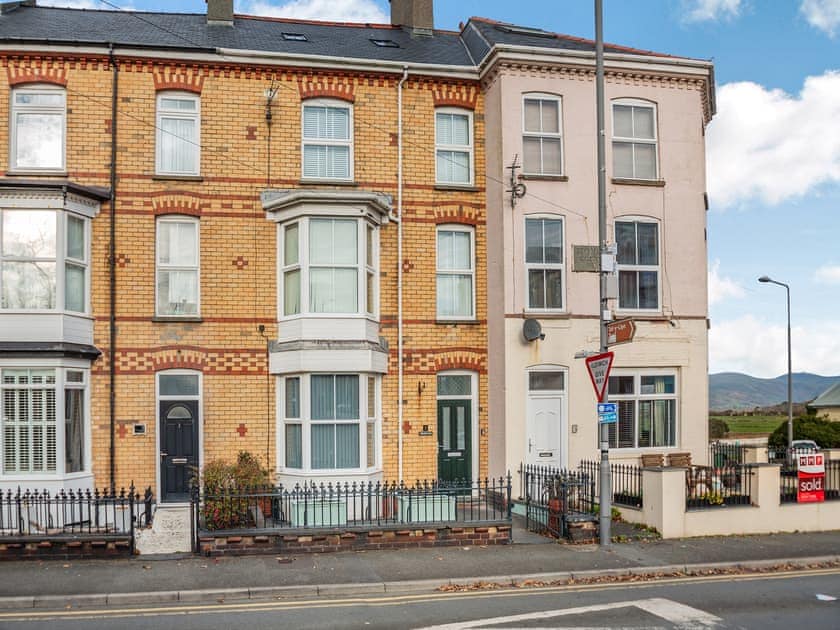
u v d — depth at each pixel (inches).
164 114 672.4
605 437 530.9
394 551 507.5
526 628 356.8
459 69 714.8
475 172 724.0
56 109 653.3
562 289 695.1
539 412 682.2
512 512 646.5
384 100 708.0
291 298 660.7
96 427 634.2
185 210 662.5
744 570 479.2
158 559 483.2
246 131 679.7
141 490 638.5
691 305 719.7
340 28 842.8
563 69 702.5
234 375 658.8
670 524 555.2
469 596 418.3
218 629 357.4
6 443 593.0
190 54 667.4
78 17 760.3
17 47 639.8
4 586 420.2
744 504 580.4
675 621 367.9
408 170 707.4
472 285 716.7
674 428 713.0
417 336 694.5
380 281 689.0
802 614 381.4
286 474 645.3
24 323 599.2
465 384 710.5
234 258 667.4
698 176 732.0
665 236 718.5
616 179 708.7
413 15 849.5
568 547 521.3
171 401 650.8
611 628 356.8
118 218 652.1
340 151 701.9
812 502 589.3
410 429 686.5
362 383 647.1
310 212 645.3
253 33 769.6
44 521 591.2
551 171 705.0
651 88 727.1
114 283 645.9
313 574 448.5
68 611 389.7
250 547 494.6
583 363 689.6
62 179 644.1
